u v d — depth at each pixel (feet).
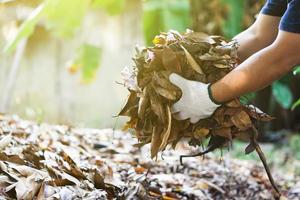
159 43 7.25
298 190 11.12
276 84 19.03
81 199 6.84
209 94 6.80
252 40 8.07
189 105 6.86
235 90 6.72
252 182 10.94
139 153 11.30
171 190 9.00
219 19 19.30
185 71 6.98
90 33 22.67
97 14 22.66
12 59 22.04
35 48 22.38
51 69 22.61
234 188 10.40
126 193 7.55
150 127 7.14
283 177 12.87
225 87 6.74
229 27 17.97
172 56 6.89
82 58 18.17
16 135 9.43
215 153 16.17
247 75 6.66
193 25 19.52
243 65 6.73
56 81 22.65
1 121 10.50
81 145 10.27
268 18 8.02
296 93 23.32
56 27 15.34
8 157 7.45
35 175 7.02
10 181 6.86
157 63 6.95
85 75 18.15
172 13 16.34
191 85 6.86
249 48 8.06
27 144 8.48
